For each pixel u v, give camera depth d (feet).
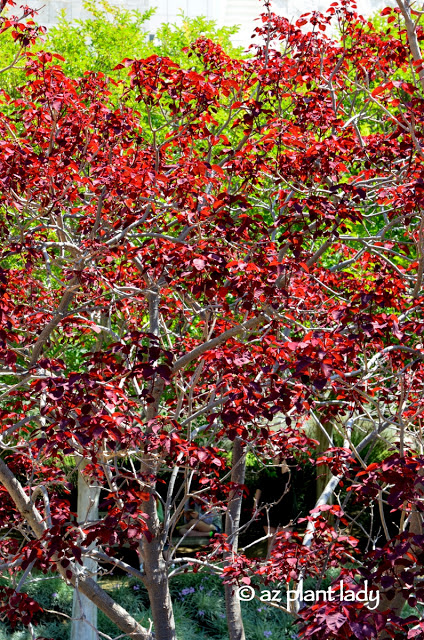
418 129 18.71
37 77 17.26
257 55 20.84
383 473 12.51
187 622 36.96
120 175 16.11
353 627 10.07
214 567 18.22
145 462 16.25
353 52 21.90
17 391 18.57
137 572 17.93
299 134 16.84
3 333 14.66
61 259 17.97
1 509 19.49
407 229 17.71
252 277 13.98
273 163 18.42
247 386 14.14
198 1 75.51
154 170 16.46
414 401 18.57
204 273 14.61
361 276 22.54
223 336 15.48
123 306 21.33
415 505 13.03
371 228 30.96
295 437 20.16
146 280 17.74
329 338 13.52
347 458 17.89
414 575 11.61
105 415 13.12
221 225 15.57
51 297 21.93
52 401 13.61
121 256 18.42
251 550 46.83
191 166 16.35
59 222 17.15
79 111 17.39
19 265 26.55
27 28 17.16
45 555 14.52
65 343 24.03
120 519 14.19
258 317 15.16
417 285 15.46
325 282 20.99
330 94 21.56
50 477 20.58
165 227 18.37
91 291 21.65
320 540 17.58
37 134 17.94
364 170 19.75
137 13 44.98
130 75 16.49
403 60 21.21
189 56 19.80
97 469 17.38
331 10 22.17
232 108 18.65
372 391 16.80
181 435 17.54
